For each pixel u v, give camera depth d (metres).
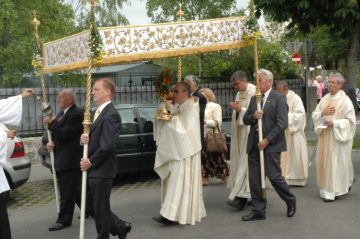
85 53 5.27
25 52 16.98
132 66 22.16
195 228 6.27
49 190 9.39
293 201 6.59
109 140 4.99
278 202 7.48
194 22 6.10
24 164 8.19
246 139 7.01
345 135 7.43
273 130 6.23
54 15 18.83
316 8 12.31
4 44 17.89
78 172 6.38
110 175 5.12
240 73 7.22
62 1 20.48
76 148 6.33
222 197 8.02
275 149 6.34
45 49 6.50
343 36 13.46
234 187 7.10
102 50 5.12
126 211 7.37
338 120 7.41
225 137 8.87
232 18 6.45
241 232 6.06
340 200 7.54
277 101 6.29
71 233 6.32
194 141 6.38
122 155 9.20
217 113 8.77
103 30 5.37
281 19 12.76
